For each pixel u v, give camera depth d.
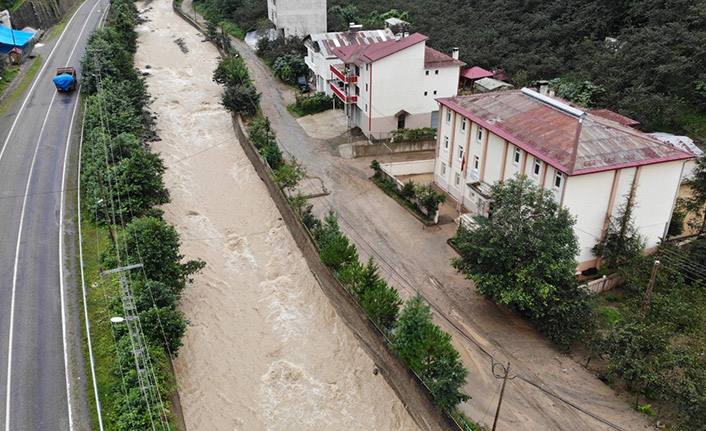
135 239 30.42
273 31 82.06
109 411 22.94
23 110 52.91
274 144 47.72
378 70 49.56
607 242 33.16
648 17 59.00
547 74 60.03
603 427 23.55
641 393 25.23
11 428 22.16
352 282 30.55
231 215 43.72
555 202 29.61
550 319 27.86
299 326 32.00
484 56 64.69
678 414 23.25
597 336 26.84
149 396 22.97
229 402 26.89
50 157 44.28
